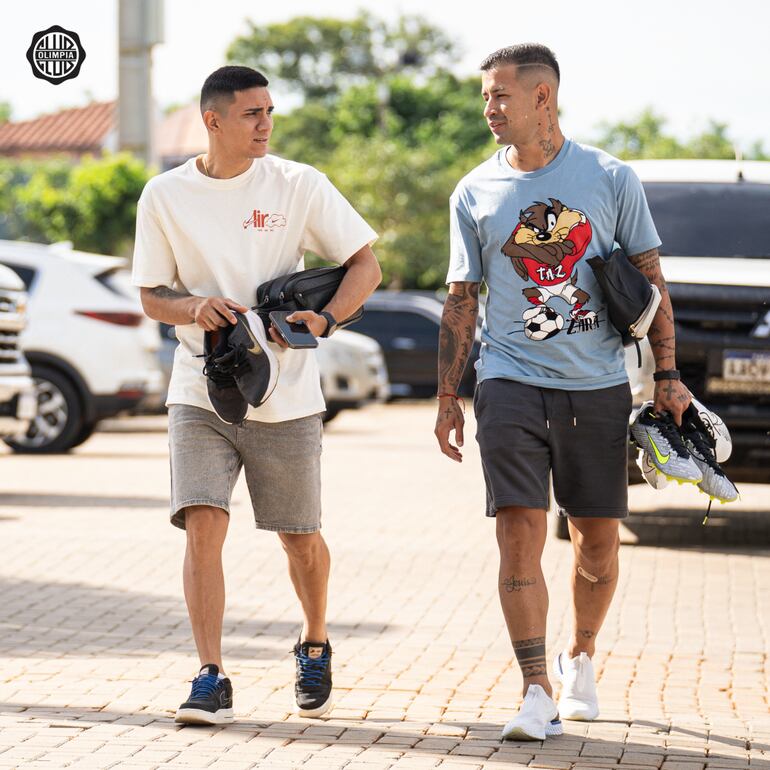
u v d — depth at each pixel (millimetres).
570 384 6707
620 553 12734
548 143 6688
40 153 84688
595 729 6906
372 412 34906
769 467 12227
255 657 8633
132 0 29406
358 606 10336
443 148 83062
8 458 20766
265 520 7035
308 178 6918
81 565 11828
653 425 6836
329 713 7195
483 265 6902
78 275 21297
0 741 6445
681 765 6223
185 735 6617
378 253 62531
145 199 6867
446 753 6363
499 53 6656
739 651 9000
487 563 12227
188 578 6883
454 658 8672
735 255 12891
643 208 6758
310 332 6734
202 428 6902
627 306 6617
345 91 99438
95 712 7117
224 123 6711
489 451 6715
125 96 29688
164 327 26234
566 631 9555
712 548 13125
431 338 36438
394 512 15516
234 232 6855
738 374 12055
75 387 21125
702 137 70625
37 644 8914
